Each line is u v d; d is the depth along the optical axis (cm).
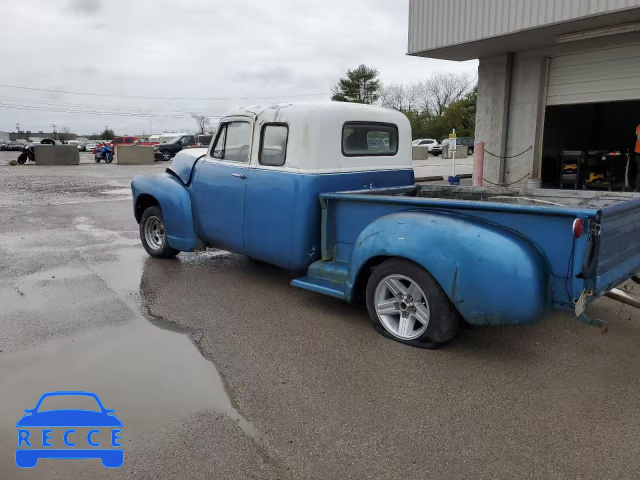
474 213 367
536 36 1010
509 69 1188
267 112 509
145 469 256
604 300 509
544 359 379
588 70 1087
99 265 659
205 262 679
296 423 296
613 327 441
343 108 502
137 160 3092
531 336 421
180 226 616
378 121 546
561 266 330
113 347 401
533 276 326
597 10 855
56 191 1547
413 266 385
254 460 263
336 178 496
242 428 291
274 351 394
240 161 544
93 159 3844
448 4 1091
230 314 477
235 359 380
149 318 467
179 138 3488
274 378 351
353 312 483
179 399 323
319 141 480
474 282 346
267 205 509
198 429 290
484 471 253
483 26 1032
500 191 543
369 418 301
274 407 313
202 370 362
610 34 933
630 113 1514
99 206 1224
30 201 1305
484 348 398
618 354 388
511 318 339
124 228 933
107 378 350
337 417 302
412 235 377
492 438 280
